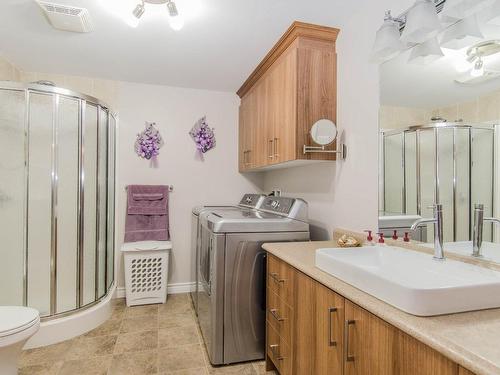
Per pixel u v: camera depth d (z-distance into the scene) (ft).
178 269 10.80
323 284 3.94
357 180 6.08
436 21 3.93
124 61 8.52
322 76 6.57
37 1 5.67
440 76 4.47
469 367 2.02
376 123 5.57
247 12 6.02
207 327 6.83
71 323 7.48
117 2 5.70
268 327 6.10
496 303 2.95
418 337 2.43
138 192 10.06
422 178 4.73
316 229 7.59
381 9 5.39
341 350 3.56
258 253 6.52
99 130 8.51
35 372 6.05
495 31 3.73
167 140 10.66
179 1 5.62
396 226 5.17
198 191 11.00
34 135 7.39
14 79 8.86
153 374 6.04
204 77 9.77
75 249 7.88
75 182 7.89
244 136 10.36
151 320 8.50
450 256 4.30
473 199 4.01
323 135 6.25
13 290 7.27
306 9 5.94
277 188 10.23
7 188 7.24
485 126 3.86
